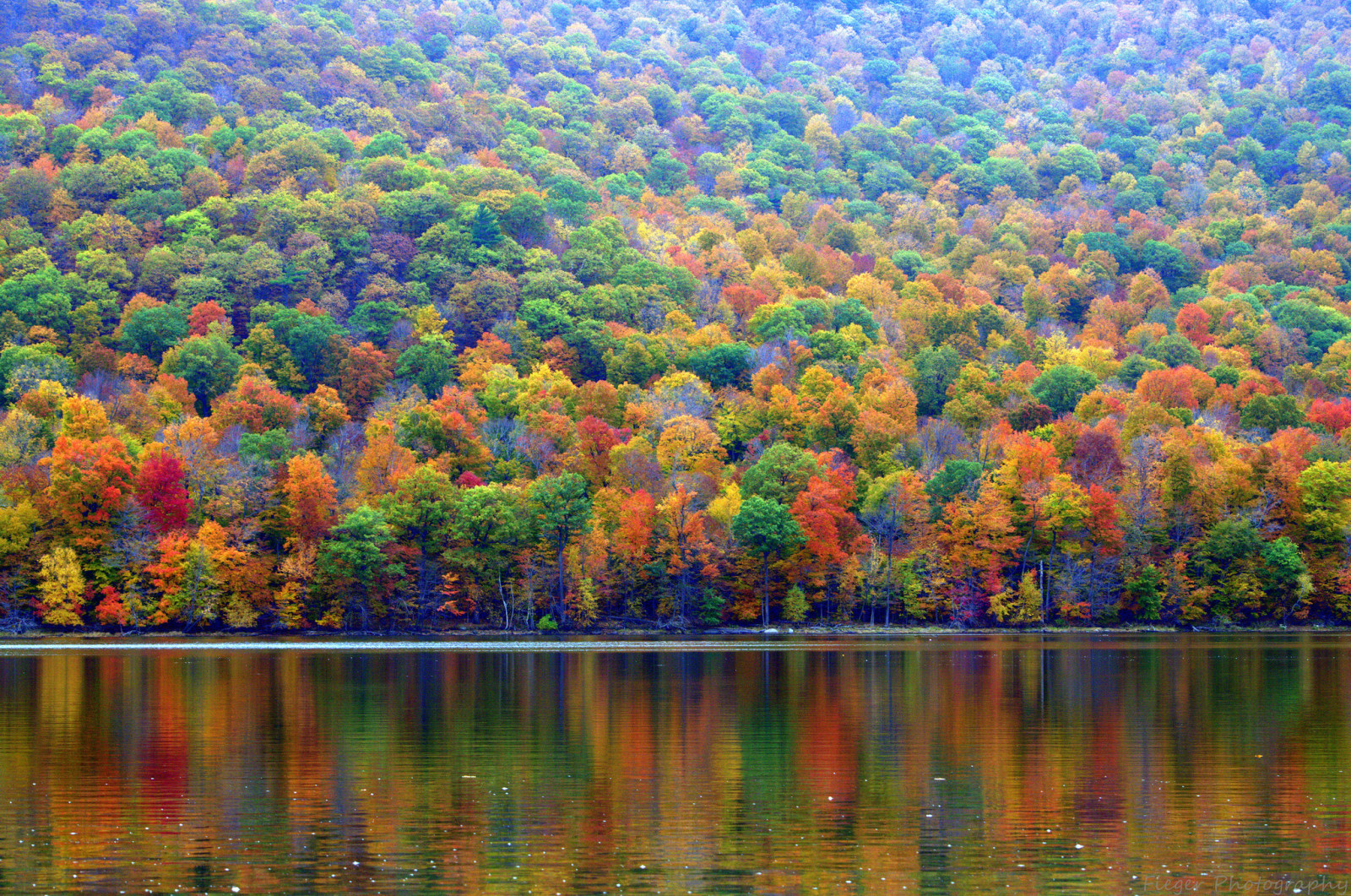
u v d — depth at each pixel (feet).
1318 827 143.23
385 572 432.66
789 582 465.06
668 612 457.68
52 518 429.79
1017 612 459.73
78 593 420.77
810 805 153.28
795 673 295.28
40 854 131.54
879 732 203.62
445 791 159.74
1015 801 155.43
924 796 157.99
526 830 141.59
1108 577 460.96
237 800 154.81
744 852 133.08
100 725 209.26
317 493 442.09
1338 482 466.70
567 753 184.96
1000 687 264.31
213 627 433.48
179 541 424.46
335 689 260.21
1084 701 241.55
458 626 452.35
